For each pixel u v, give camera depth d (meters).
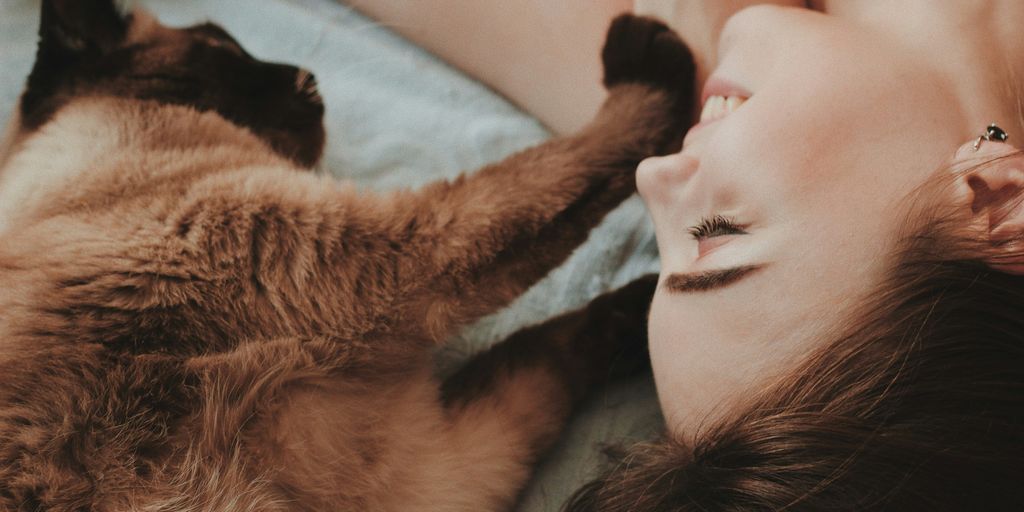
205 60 1.42
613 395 1.33
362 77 1.57
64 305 1.08
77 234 1.14
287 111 1.45
